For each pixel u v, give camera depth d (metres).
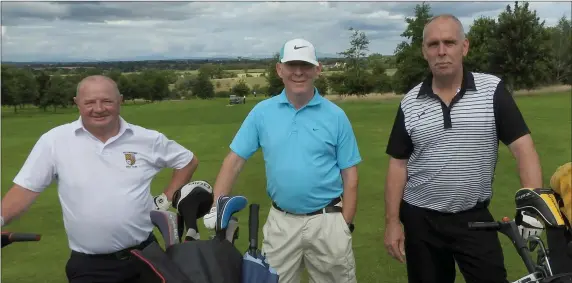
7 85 68.12
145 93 98.19
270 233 4.05
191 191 2.68
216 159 15.52
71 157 3.53
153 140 3.77
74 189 3.51
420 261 3.95
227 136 22.16
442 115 3.63
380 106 41.69
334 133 3.88
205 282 2.16
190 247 2.30
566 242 2.61
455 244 3.79
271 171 3.94
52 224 8.45
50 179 3.59
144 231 3.70
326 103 3.93
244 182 11.45
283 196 3.92
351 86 73.12
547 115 25.89
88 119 3.50
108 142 3.57
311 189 3.86
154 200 3.79
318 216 3.92
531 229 2.68
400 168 3.97
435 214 3.81
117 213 3.53
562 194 2.61
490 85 3.62
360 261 6.32
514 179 10.59
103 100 3.48
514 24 55.78
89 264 3.60
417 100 3.77
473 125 3.59
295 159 3.85
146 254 2.23
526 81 55.09
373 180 11.33
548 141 16.53
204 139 21.20
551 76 59.84
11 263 6.61
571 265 2.56
